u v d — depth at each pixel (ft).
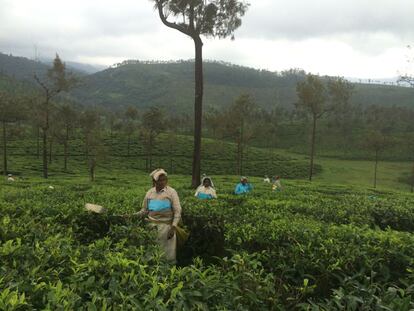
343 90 153.38
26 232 15.83
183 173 195.11
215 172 200.44
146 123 186.80
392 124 347.77
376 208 30.91
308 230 17.47
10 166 168.35
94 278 10.16
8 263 11.15
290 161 237.86
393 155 281.95
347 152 292.20
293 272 14.10
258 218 22.18
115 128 261.03
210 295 9.72
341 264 13.66
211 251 22.67
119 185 98.84
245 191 45.16
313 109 150.61
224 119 180.45
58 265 11.55
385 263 14.47
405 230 29.91
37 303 8.90
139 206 25.13
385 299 10.32
